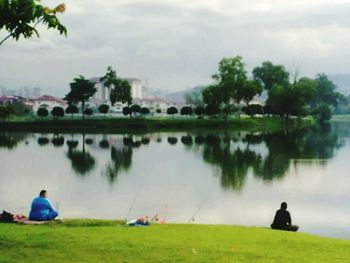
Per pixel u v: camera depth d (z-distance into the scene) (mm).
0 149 80875
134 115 180375
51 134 117375
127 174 52625
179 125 138250
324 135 116875
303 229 29219
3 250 15375
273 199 38312
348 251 16797
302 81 165375
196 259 14742
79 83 150500
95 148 83688
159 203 36688
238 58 149500
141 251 15430
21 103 192125
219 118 156875
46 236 17125
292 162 63406
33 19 16094
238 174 52500
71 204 36219
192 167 58688
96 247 15766
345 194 40406
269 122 156250
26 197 39125
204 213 33406
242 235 19141
